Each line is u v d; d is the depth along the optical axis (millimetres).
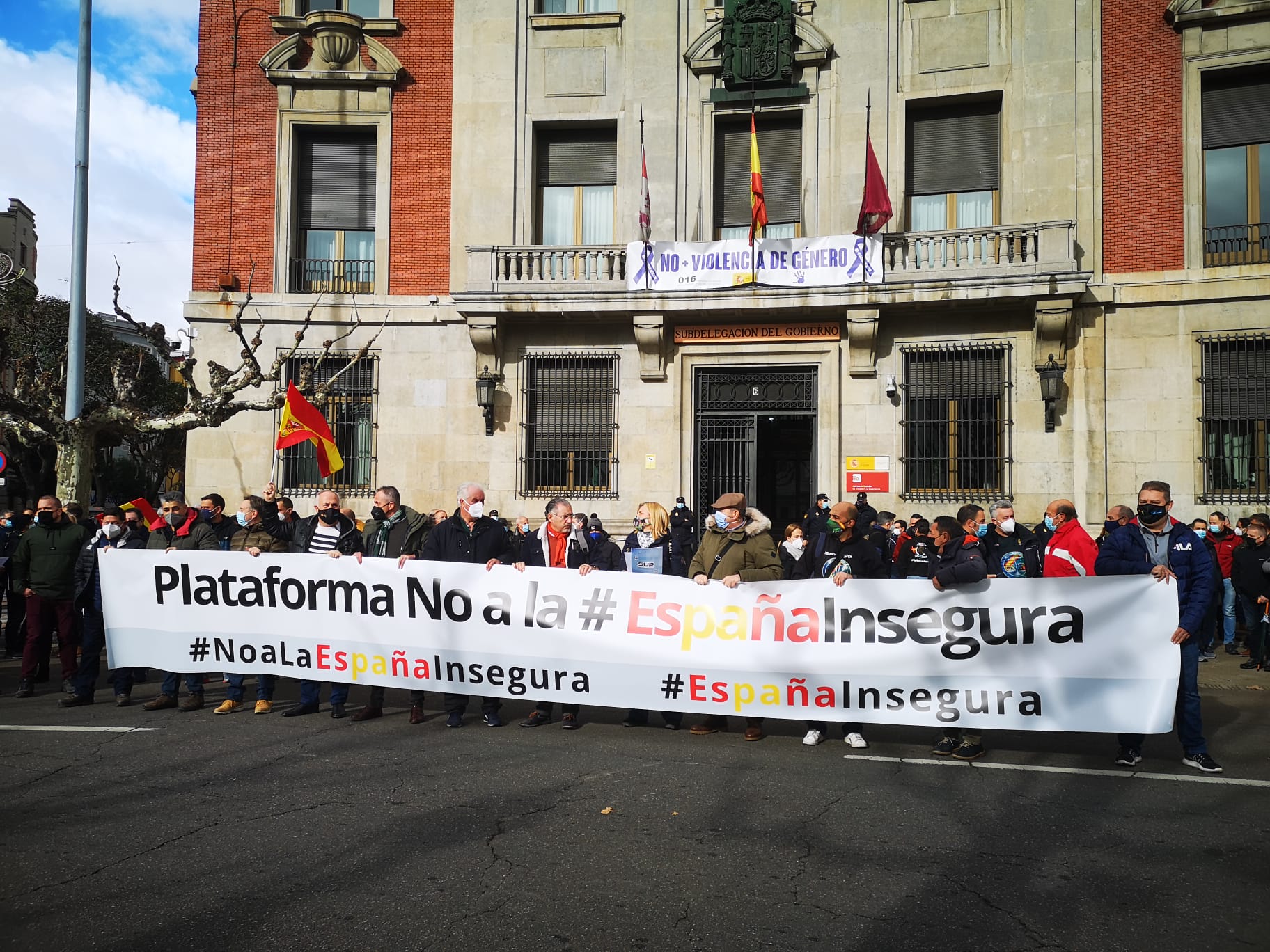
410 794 5254
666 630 6820
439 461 15734
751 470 15305
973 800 5281
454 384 15781
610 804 5094
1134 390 13969
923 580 6434
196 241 16203
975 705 6266
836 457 14750
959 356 14570
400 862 4215
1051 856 4379
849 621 6504
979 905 3805
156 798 5164
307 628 7520
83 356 12359
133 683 9023
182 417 12711
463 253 15828
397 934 3496
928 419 14672
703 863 4238
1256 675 10133
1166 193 14016
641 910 3730
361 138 16469
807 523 11477
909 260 14320
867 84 14977
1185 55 13977
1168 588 6000
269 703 7730
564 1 16141
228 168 16234
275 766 5863
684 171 15406
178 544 7969
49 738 6660
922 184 15180
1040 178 14367
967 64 14719
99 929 3525
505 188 15781
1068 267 13516
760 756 6289
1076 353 14188
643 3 15633
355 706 8008
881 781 5660
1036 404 14203
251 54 16328
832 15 15109
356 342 15945
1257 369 13633
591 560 7941
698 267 14656
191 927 3543
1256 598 10562
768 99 15250
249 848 4371
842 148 15008
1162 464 13820
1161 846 4535
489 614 7141
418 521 8055
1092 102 14273
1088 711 6082
